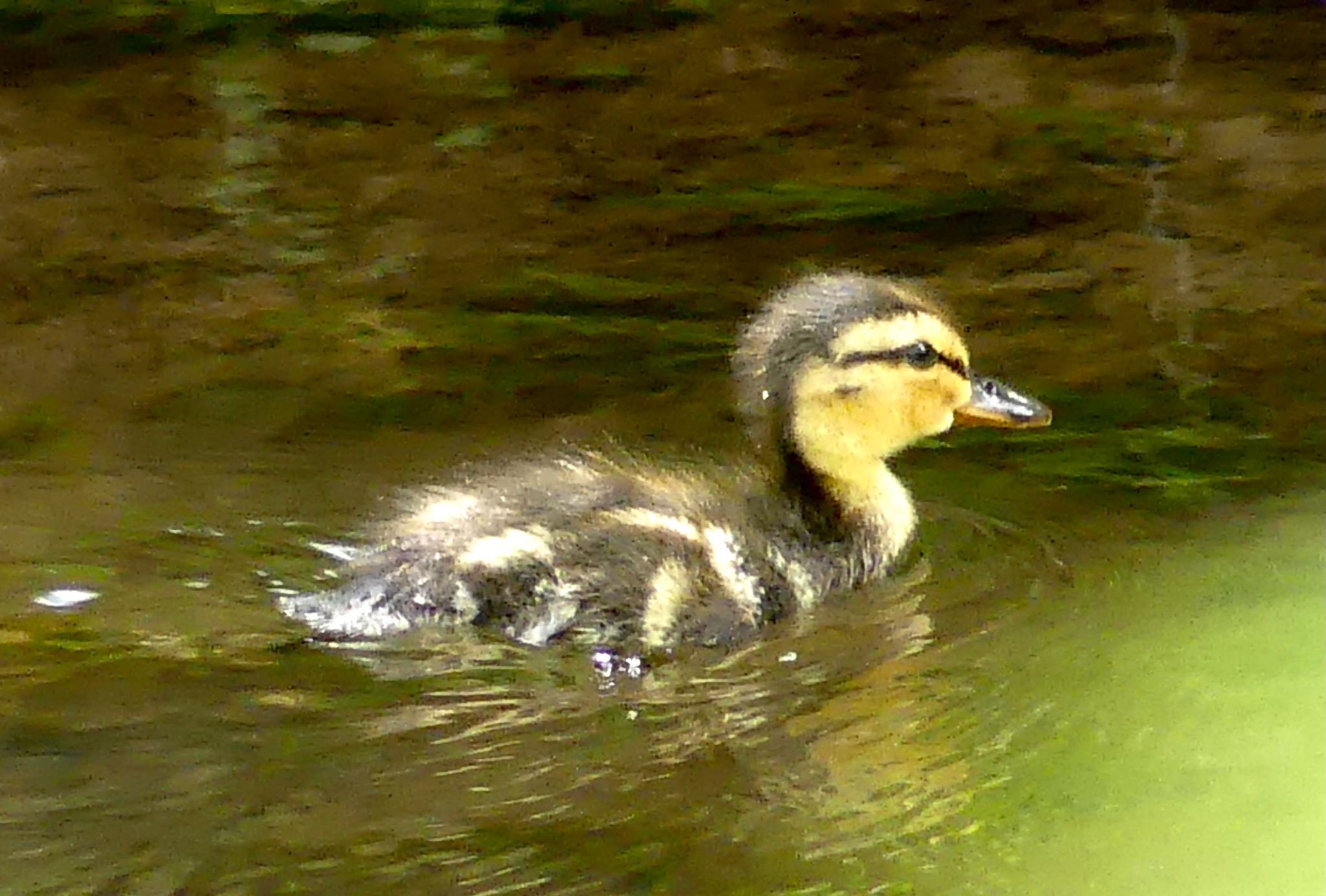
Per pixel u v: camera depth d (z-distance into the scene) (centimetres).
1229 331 1412
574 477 1089
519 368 1349
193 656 944
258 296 1470
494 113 1877
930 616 1030
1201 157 1767
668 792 845
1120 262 1539
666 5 2214
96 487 1136
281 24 2131
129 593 1007
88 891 764
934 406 1112
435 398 1292
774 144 1802
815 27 2150
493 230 1603
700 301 1466
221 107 1878
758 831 814
